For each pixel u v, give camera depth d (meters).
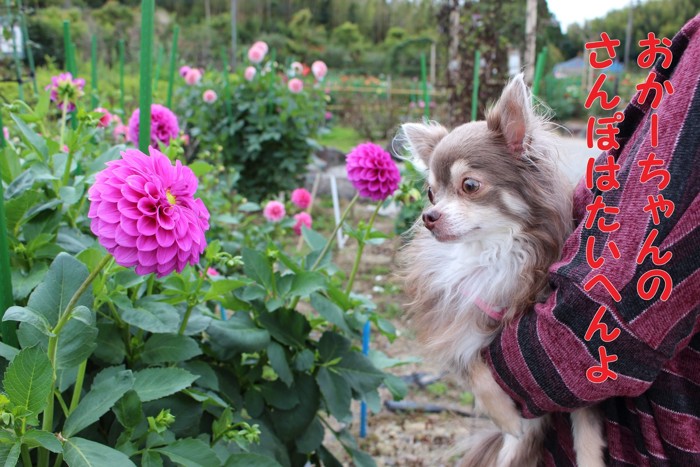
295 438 2.44
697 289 1.30
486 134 1.94
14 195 2.00
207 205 3.77
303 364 2.35
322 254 2.66
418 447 3.57
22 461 1.67
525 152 1.85
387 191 2.61
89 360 1.98
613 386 1.39
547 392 1.47
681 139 1.32
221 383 2.24
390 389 2.77
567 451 1.82
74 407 1.71
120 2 28.25
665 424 1.49
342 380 2.41
